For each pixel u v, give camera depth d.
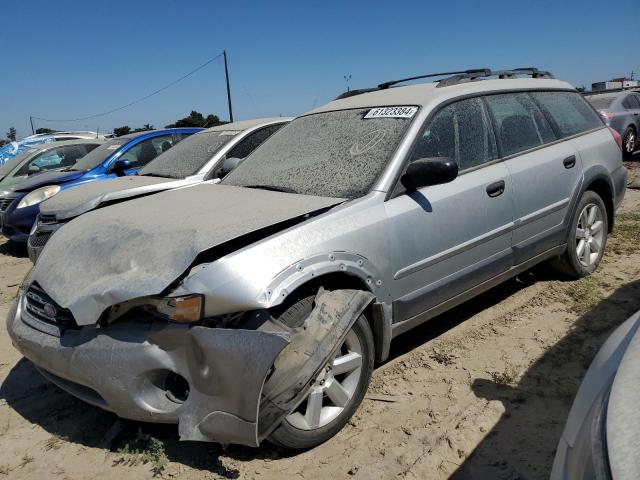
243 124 6.97
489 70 4.44
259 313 2.66
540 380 3.34
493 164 3.93
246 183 3.89
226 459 2.85
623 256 5.43
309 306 2.79
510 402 3.15
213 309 2.58
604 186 4.91
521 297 4.62
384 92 4.28
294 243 2.81
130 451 2.99
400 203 3.29
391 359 3.78
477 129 3.93
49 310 2.99
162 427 3.17
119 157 8.20
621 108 13.45
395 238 3.20
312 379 2.62
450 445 2.83
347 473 2.69
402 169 3.38
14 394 3.75
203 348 2.52
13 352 4.44
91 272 2.95
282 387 2.55
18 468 2.93
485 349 3.80
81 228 3.48
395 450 2.83
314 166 3.68
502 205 3.87
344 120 3.99
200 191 3.88
